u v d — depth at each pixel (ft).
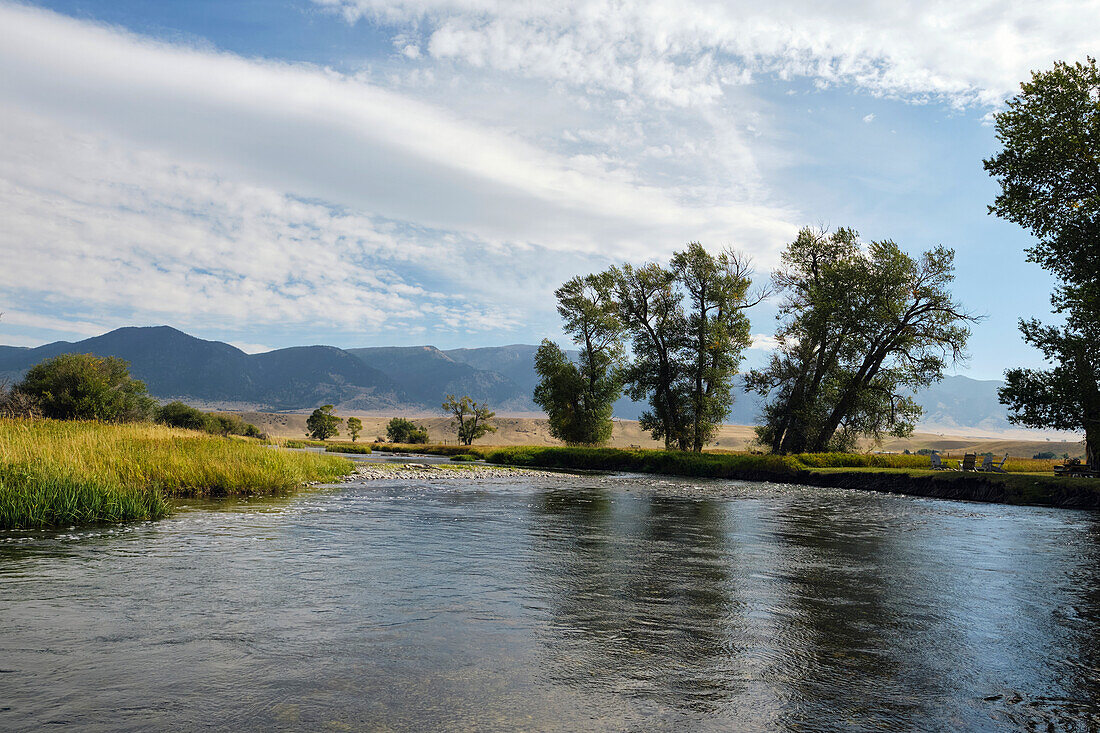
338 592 26.48
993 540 47.60
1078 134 76.43
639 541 43.01
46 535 39.29
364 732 13.58
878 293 141.90
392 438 501.15
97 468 57.62
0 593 25.12
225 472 67.41
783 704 15.87
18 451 55.06
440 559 34.35
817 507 72.08
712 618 23.85
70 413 136.46
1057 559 39.34
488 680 17.01
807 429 151.64
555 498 73.87
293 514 51.90
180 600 24.61
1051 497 81.05
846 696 16.52
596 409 212.43
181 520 46.70
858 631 22.53
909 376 143.02
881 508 72.74
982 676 18.26
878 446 157.58
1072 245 77.41
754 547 41.65
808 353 155.53
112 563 31.27
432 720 14.32
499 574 30.89
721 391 173.88
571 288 209.97
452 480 98.63
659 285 179.63
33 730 13.38
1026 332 88.17
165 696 15.43
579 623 22.76
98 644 19.27
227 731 13.53
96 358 153.79
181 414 298.15
